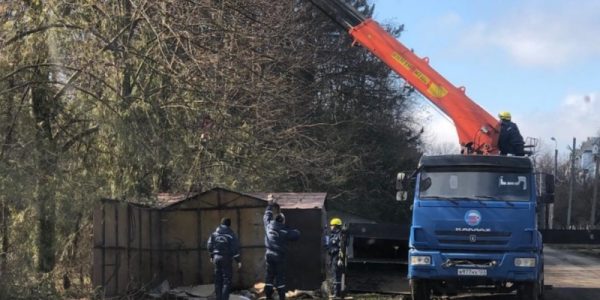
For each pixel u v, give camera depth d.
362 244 14.79
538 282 12.07
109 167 11.98
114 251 11.87
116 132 11.40
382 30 14.52
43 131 11.01
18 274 10.11
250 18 17.64
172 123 13.70
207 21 15.93
